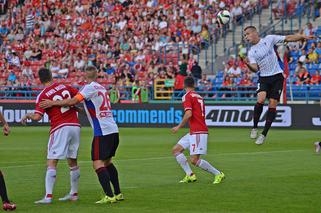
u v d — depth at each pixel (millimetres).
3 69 86438
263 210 22469
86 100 24047
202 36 80375
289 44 72188
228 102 64562
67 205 23875
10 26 93812
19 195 26250
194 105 28219
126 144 48500
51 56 87312
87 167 34656
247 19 80438
